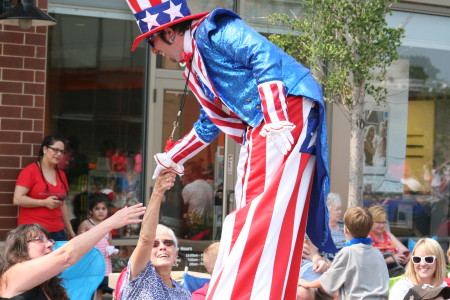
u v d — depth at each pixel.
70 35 8.69
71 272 6.02
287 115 2.94
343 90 7.86
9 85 7.91
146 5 3.23
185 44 3.23
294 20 8.02
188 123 9.27
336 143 9.66
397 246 8.50
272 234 3.00
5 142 7.88
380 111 10.17
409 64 10.32
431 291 5.15
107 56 8.88
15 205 7.85
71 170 8.69
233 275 2.99
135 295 4.78
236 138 3.34
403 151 10.34
